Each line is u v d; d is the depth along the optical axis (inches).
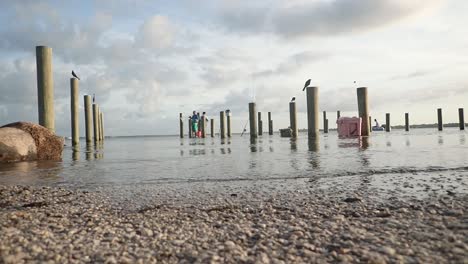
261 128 1726.1
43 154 440.1
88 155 526.0
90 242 116.1
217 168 315.0
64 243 114.7
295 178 243.3
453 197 162.4
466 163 281.9
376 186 201.6
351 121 871.7
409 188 190.2
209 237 121.0
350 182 219.1
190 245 112.3
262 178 248.8
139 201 187.2
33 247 109.0
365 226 126.1
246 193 199.0
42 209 170.9
